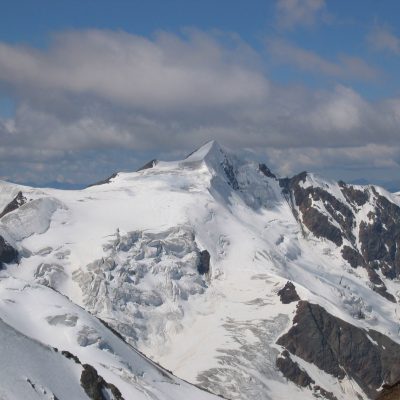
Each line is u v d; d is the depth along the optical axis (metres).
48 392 159.00
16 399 149.12
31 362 165.88
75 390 169.00
